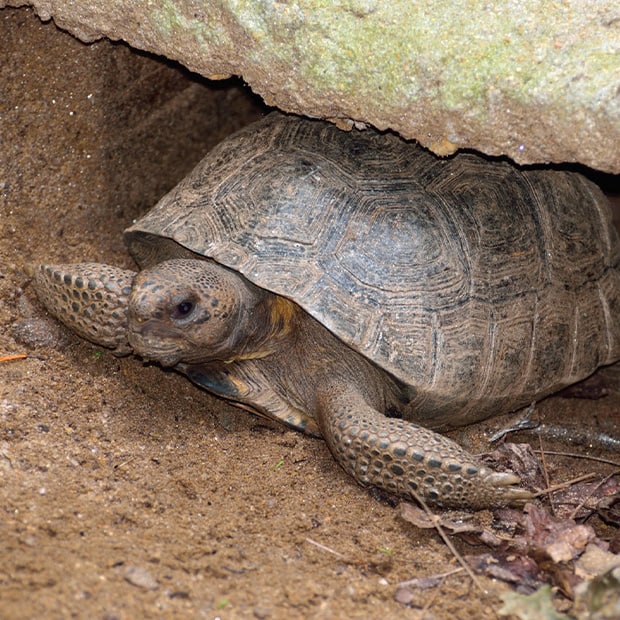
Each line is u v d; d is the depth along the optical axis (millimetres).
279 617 4203
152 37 5969
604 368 7426
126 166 7512
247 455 5875
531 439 6848
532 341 6207
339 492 5625
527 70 5117
